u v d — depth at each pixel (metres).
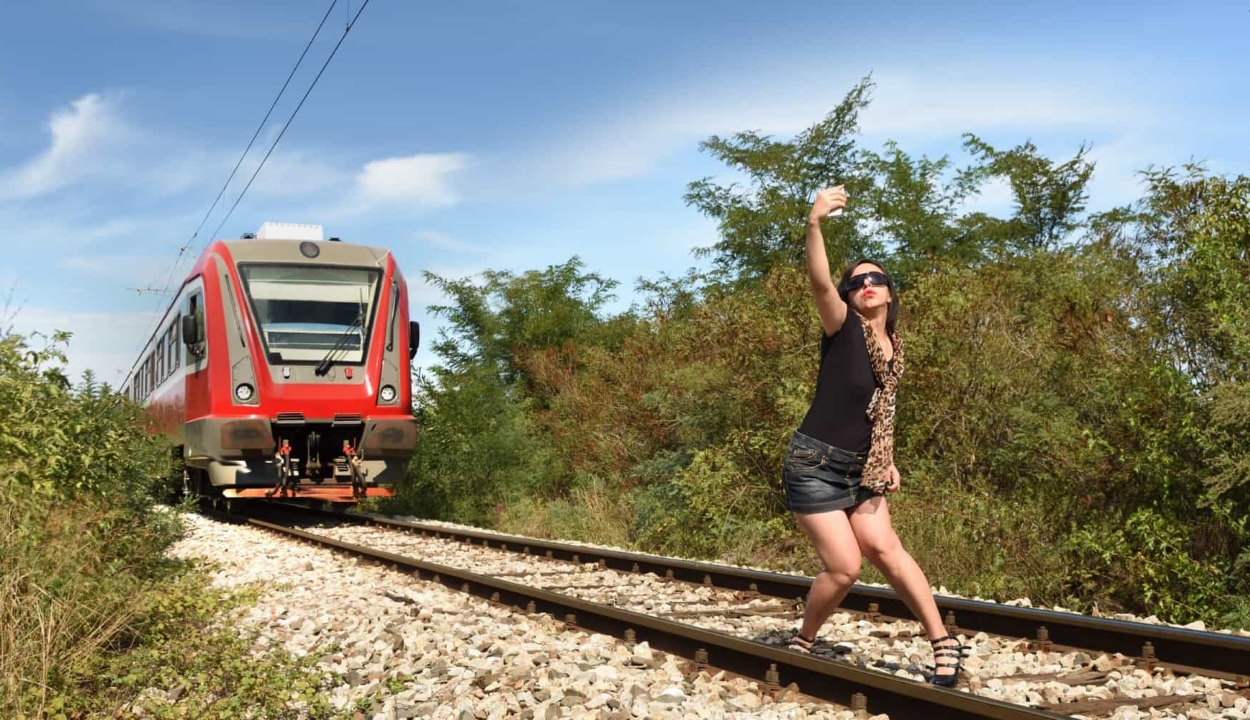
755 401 12.64
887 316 4.65
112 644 5.92
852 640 5.92
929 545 9.43
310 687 4.86
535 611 7.05
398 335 15.27
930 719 4.14
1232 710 4.24
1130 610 8.30
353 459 14.67
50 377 8.49
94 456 8.49
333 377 14.65
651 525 13.46
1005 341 10.84
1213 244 8.72
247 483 14.42
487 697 4.75
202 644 5.68
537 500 18.08
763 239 19.80
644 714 4.37
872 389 4.52
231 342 14.48
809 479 4.61
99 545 6.78
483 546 12.18
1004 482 10.44
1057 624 5.63
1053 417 9.83
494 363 23.89
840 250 18.75
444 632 6.25
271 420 14.36
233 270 14.73
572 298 24.62
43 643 5.00
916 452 10.91
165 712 4.65
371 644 6.09
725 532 12.07
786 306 12.80
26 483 7.04
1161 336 9.10
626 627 6.09
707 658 5.32
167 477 13.34
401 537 13.58
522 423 19.84
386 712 4.67
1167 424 8.49
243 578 9.55
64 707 4.72
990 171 22.36
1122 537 8.30
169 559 9.34
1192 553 8.35
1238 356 8.34
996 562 8.84
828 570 4.67
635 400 17.50
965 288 11.68
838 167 19.58
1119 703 4.43
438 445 18.69
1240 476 7.70
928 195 20.22
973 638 5.93
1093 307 10.11
